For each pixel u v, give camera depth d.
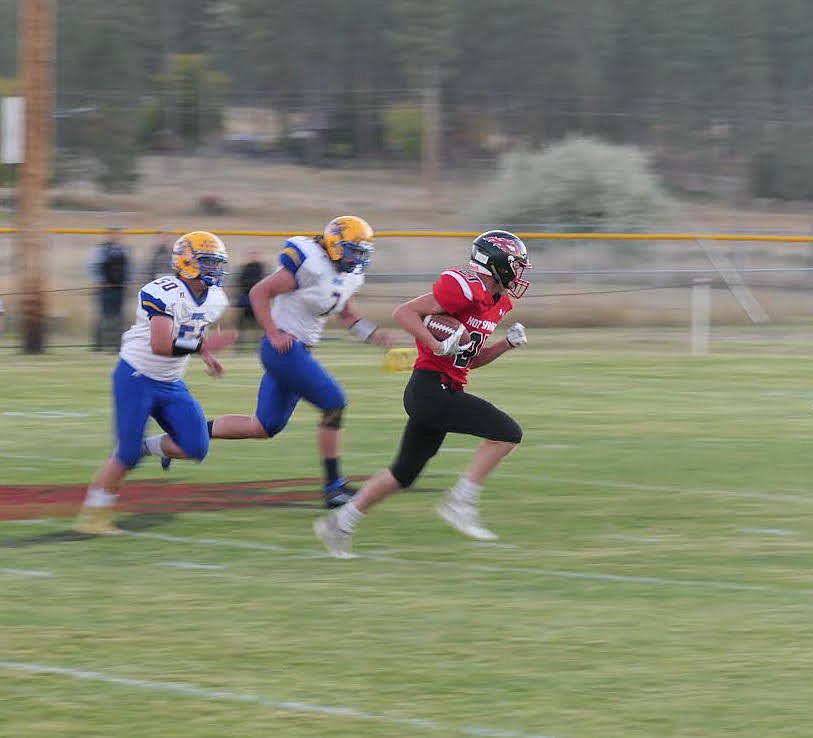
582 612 19.59
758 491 29.69
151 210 136.62
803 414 43.31
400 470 22.84
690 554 23.56
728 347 67.81
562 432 38.84
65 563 22.52
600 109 167.88
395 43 195.62
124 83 191.38
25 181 62.75
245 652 17.58
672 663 17.19
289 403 28.17
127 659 17.25
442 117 157.62
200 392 47.62
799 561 23.05
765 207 147.62
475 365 23.14
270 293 27.03
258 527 25.62
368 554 23.44
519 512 27.19
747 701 15.79
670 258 96.19
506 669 16.92
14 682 16.33
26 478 30.64
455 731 14.79
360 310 77.94
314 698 15.83
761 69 192.75
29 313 62.81
